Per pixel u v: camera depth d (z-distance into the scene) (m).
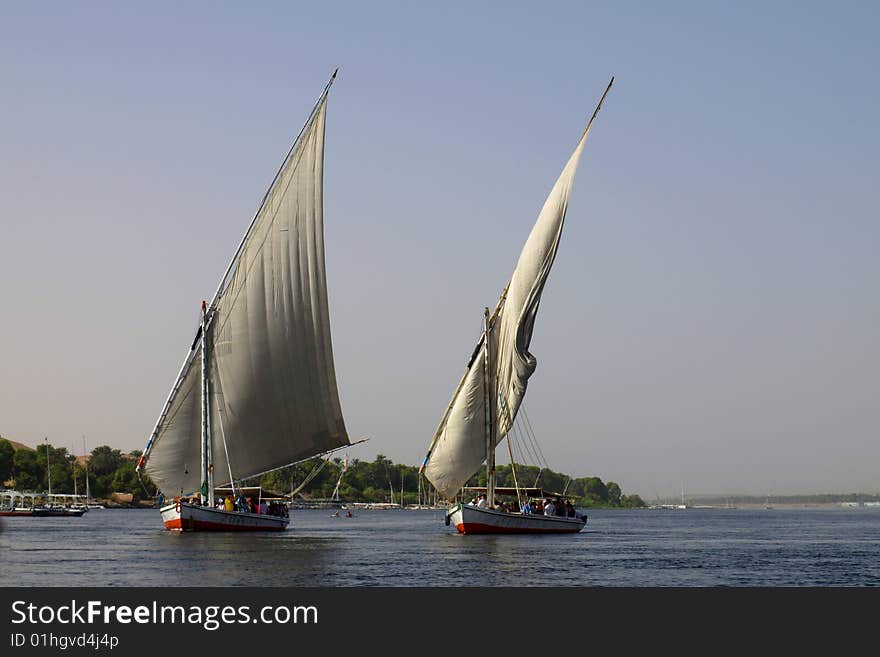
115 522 131.50
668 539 99.12
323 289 83.94
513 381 85.94
